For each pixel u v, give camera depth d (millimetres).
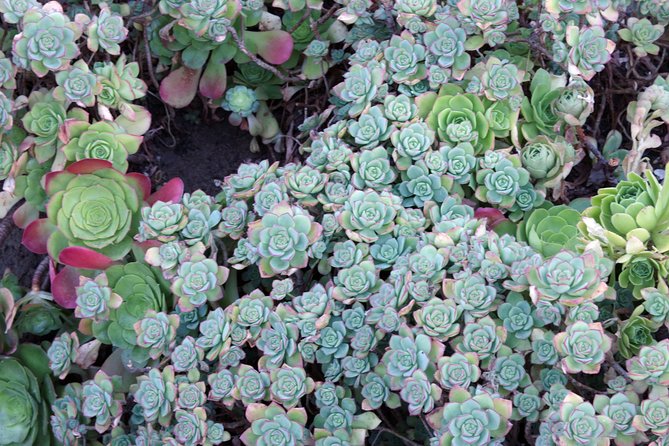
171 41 1340
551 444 1053
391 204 1175
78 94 1207
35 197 1235
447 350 1171
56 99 1228
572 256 1061
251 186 1220
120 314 1167
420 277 1125
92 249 1192
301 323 1127
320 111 1409
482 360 1101
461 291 1101
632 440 1041
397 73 1245
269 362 1120
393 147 1267
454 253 1132
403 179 1233
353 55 1285
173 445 1101
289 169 1229
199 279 1141
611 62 1346
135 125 1268
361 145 1255
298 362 1126
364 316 1131
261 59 1385
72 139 1221
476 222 1160
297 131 1431
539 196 1229
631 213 1118
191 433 1098
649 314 1154
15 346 1205
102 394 1129
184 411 1103
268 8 1480
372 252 1167
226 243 1248
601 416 1032
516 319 1101
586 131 1382
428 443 1135
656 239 1120
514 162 1228
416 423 1163
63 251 1155
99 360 1278
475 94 1235
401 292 1110
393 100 1228
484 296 1098
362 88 1232
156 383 1115
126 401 1171
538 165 1229
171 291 1181
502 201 1214
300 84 1402
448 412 1045
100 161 1184
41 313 1241
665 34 1371
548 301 1074
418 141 1212
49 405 1201
